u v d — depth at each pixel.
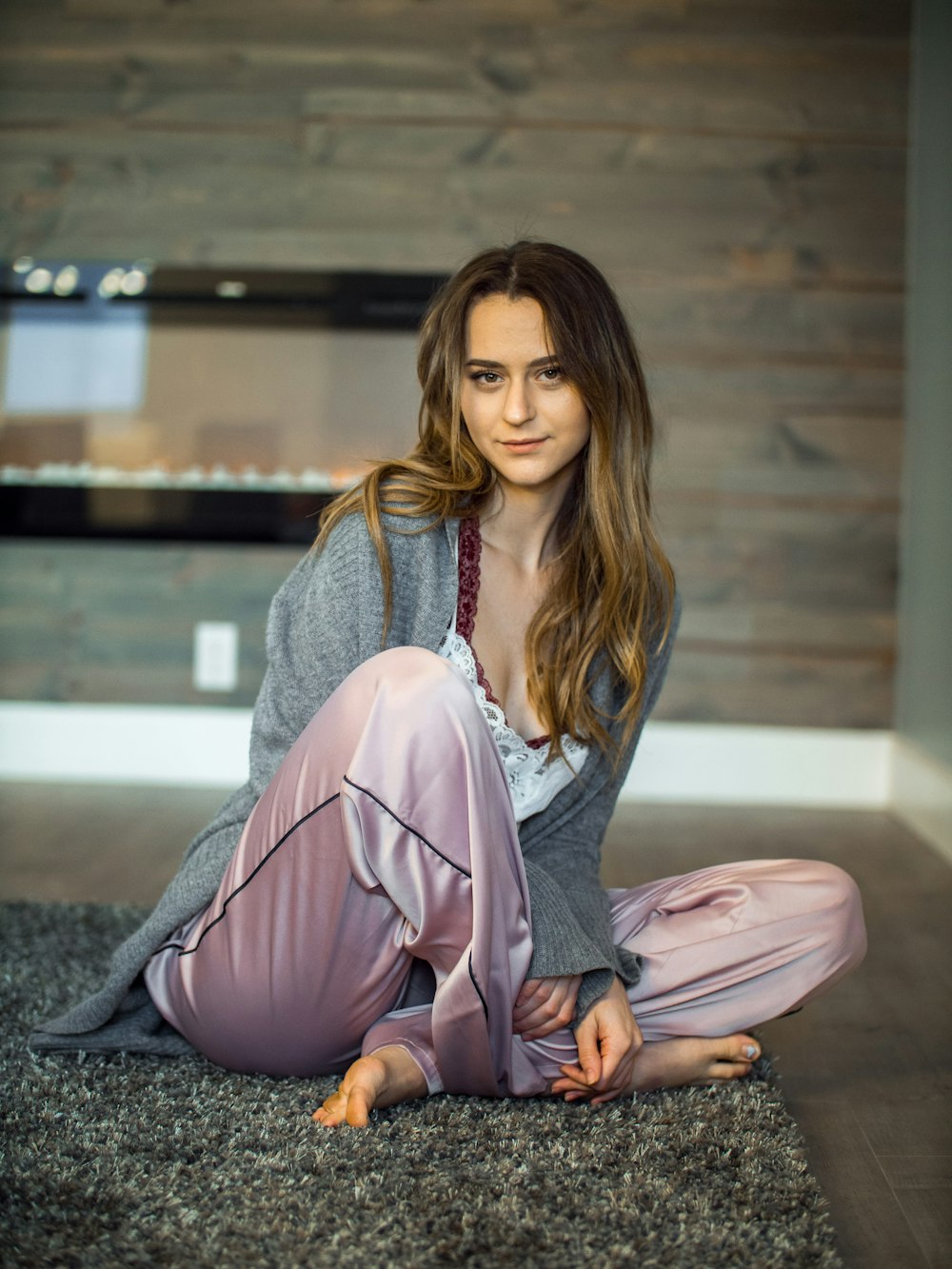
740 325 3.36
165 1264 1.03
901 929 2.27
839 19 3.32
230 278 3.33
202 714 3.41
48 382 3.37
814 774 3.39
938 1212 1.25
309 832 1.22
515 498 1.43
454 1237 1.08
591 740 1.45
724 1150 1.28
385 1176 1.19
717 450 3.37
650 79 3.33
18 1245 1.05
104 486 3.37
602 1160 1.24
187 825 2.91
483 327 1.33
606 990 1.33
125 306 3.34
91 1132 1.27
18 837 2.75
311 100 3.33
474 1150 1.24
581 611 1.44
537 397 1.33
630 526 1.43
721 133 3.33
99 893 2.33
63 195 3.35
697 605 3.39
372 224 3.34
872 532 3.38
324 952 1.26
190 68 3.34
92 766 3.42
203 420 3.37
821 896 1.40
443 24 3.33
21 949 1.89
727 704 3.40
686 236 3.35
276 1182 1.17
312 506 3.36
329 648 1.34
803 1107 1.50
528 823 1.45
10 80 3.35
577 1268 1.05
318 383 3.35
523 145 3.34
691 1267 1.06
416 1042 1.33
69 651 3.43
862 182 3.34
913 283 3.31
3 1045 1.50
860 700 3.40
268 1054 1.37
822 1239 1.13
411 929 1.24
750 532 3.38
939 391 3.07
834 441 3.37
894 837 3.02
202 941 1.34
